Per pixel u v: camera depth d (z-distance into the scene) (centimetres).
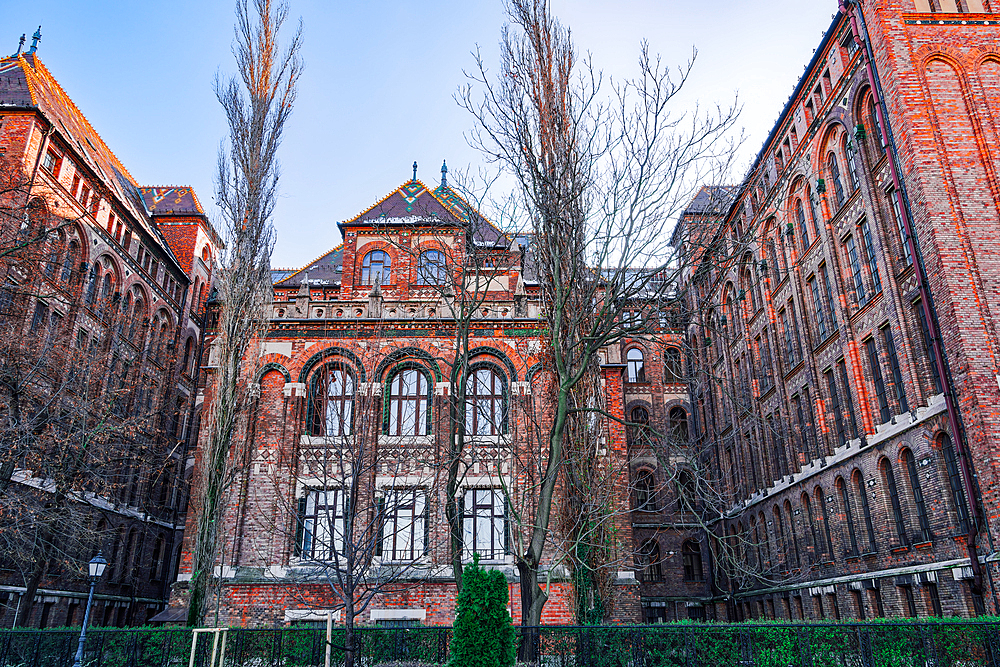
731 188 1678
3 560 2592
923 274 2061
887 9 2277
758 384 3425
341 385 2573
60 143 2988
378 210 3288
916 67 2203
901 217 2169
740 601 3456
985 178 2072
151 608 3619
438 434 2348
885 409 2327
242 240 2461
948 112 2150
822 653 1329
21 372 2395
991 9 2295
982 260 1981
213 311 2916
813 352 2811
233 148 2583
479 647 1221
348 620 1462
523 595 1472
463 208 2402
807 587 2767
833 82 2612
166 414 3659
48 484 2578
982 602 1775
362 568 1662
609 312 1664
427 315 2684
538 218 1719
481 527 2369
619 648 1380
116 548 3309
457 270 1988
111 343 3023
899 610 2133
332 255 3803
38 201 2797
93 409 2634
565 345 1730
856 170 2466
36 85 3169
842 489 2584
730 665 1348
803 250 2945
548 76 1722
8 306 2561
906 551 2127
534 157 1664
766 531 3259
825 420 2725
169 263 3966
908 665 1292
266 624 2225
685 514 3838
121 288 3422
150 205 4400
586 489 1983
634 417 4112
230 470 2231
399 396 2577
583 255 1725
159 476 3556
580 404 1959
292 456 2442
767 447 3291
